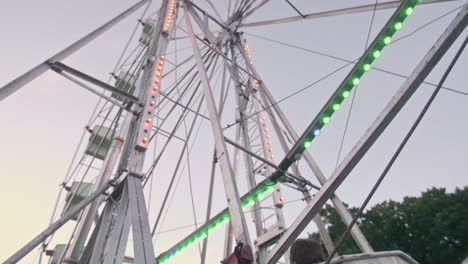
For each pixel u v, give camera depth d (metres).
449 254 23.31
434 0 6.68
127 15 8.41
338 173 3.43
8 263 4.20
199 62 7.23
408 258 3.15
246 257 3.43
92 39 7.18
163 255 10.99
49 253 14.53
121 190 5.70
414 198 29.50
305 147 6.52
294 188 9.23
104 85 6.64
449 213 24.55
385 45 5.63
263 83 13.09
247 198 8.00
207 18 14.41
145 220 4.45
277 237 8.63
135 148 5.86
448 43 3.40
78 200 16.95
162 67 7.80
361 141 3.46
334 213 30.48
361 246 7.78
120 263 4.56
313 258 2.70
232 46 15.87
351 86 5.88
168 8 9.62
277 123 11.95
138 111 6.82
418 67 3.47
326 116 6.15
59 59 6.29
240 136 12.91
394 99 3.45
